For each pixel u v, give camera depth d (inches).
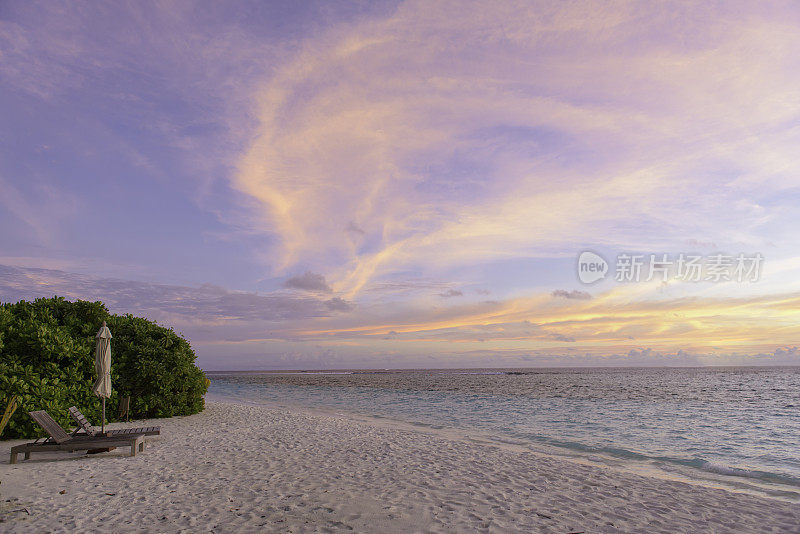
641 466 431.2
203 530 214.5
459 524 227.0
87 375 575.8
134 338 701.3
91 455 402.9
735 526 239.0
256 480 314.5
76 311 641.6
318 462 378.0
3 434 464.8
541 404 1143.6
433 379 3410.4
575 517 244.1
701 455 495.8
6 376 465.7
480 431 658.8
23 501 262.4
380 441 492.1
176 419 674.8
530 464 385.7
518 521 233.8
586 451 508.1
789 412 965.2
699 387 2095.2
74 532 211.9
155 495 275.6
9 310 576.7
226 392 1722.4
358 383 2630.4
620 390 1815.9
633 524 235.9
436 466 368.2
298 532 212.5
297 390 1861.5
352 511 245.1
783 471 417.7
